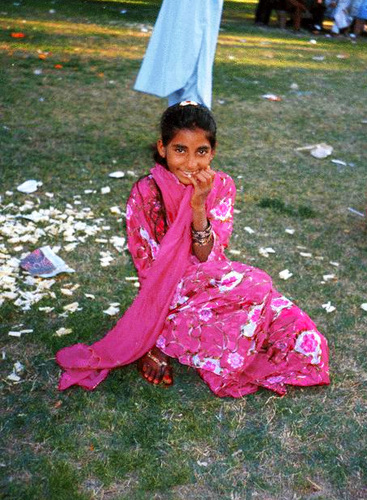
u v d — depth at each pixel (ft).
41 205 16.92
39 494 8.35
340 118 26.66
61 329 11.76
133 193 10.57
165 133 9.77
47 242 15.11
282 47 39.01
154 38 19.43
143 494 8.45
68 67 30.22
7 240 14.97
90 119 23.86
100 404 10.09
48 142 21.30
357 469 9.13
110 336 10.55
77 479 8.62
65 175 18.89
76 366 10.37
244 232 16.40
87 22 40.14
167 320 10.54
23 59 30.68
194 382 10.77
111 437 9.42
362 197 19.24
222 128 24.18
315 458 9.29
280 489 8.71
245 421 9.94
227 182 10.73
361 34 46.03
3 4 42.83
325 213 17.99
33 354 11.20
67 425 9.59
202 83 19.38
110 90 27.48
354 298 13.78
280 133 24.22
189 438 9.49
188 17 18.80
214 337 10.24
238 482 8.77
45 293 13.01
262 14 45.96
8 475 8.63
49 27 37.60
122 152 21.07
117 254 14.87
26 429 9.48
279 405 10.32
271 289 10.23
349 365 11.49
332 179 20.43
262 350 11.06
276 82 31.12
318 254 15.66
